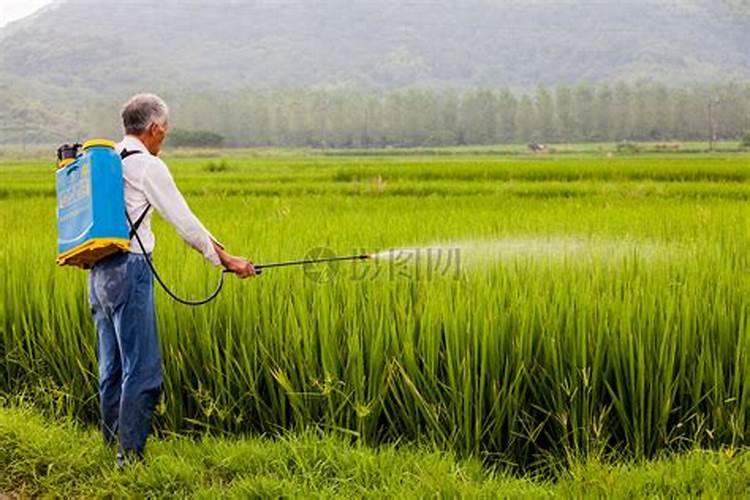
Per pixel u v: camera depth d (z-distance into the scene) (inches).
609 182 1423.5
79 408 377.1
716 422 326.6
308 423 339.0
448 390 330.6
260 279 391.2
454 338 333.7
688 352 337.7
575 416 323.0
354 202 952.9
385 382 335.0
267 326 359.6
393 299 366.6
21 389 398.9
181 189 1370.6
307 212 768.9
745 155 4493.1
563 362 333.1
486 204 898.7
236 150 7657.5
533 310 340.5
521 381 333.4
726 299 362.0
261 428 352.8
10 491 307.6
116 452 323.3
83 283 403.9
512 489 282.5
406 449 317.1
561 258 419.8
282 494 282.0
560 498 273.7
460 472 294.5
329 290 375.9
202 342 362.9
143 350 311.3
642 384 322.0
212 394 359.3
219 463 307.7
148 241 313.4
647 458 327.3
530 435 324.8
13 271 434.3
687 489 279.6
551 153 5861.2
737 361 326.6
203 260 423.2
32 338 400.2
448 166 2022.6
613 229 579.5
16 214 823.7
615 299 352.5
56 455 320.5
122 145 316.2
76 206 303.7
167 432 353.1
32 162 4197.8
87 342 383.2
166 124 323.9
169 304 371.9
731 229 571.2
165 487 293.3
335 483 291.7
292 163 3223.4
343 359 347.6
